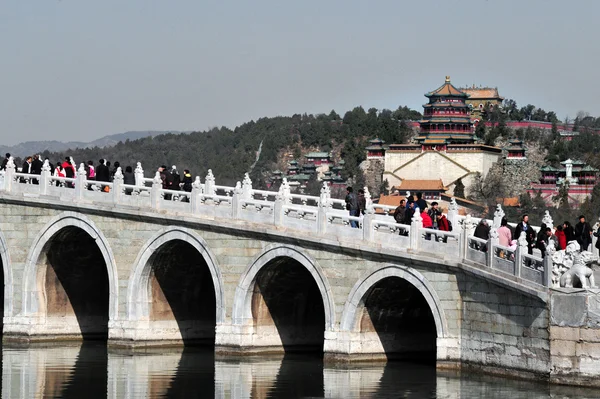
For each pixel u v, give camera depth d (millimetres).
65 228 64562
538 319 45625
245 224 57031
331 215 54281
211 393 48250
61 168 68500
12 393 48719
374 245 52281
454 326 50000
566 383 44625
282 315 59438
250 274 57219
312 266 54656
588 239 51969
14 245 66000
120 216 61844
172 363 56844
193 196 59406
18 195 65375
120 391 49031
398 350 55656
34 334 65562
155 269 61844
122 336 61781
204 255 58719
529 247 50594
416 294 54812
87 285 67875
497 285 47656
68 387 50094
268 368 54500
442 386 47125
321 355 58875
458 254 49750
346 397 46031
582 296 44281
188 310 63969
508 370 47219
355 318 53500
